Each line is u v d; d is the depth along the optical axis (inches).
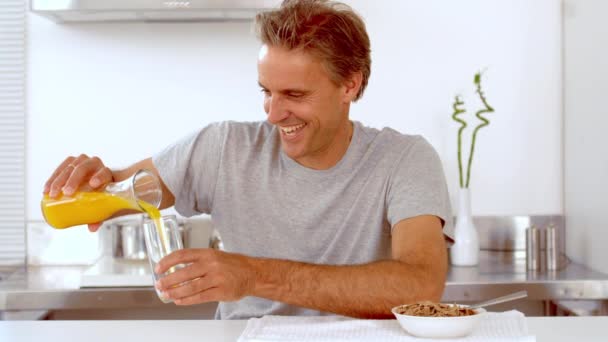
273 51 58.7
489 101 119.3
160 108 118.6
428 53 119.0
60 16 111.9
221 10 105.5
